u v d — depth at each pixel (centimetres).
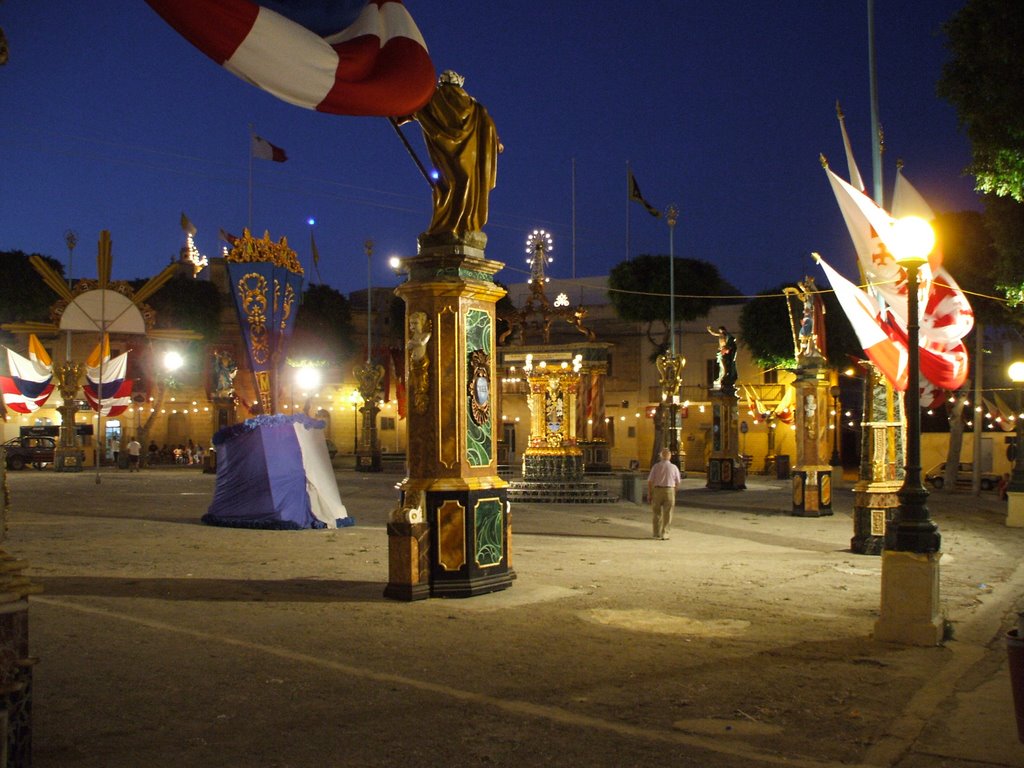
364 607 1048
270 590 1148
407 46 948
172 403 5638
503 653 841
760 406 4884
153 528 1848
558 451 2808
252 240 1884
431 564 1118
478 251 1167
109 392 4238
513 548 1644
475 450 1156
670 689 735
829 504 2400
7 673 495
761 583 1289
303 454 1964
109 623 926
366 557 1479
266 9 834
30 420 5288
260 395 1952
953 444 3619
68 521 1958
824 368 2431
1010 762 586
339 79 883
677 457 3744
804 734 633
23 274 5434
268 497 1903
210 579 1225
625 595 1165
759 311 5231
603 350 3175
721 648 882
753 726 647
